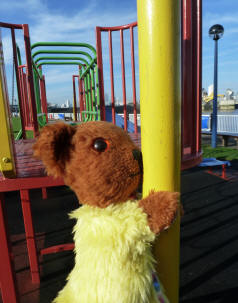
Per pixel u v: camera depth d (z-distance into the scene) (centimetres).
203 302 221
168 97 84
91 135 91
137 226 83
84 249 91
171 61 82
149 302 87
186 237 341
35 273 249
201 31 191
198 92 193
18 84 358
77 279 93
